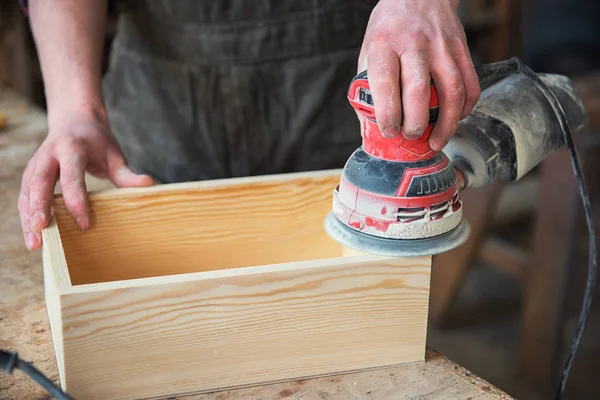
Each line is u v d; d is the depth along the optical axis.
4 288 1.03
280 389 0.81
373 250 0.81
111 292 0.73
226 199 1.00
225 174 1.46
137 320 0.75
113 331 0.74
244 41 1.37
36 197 0.95
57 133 1.06
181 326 0.76
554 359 2.03
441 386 0.82
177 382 0.79
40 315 0.96
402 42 0.76
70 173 0.98
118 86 1.51
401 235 0.80
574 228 1.89
